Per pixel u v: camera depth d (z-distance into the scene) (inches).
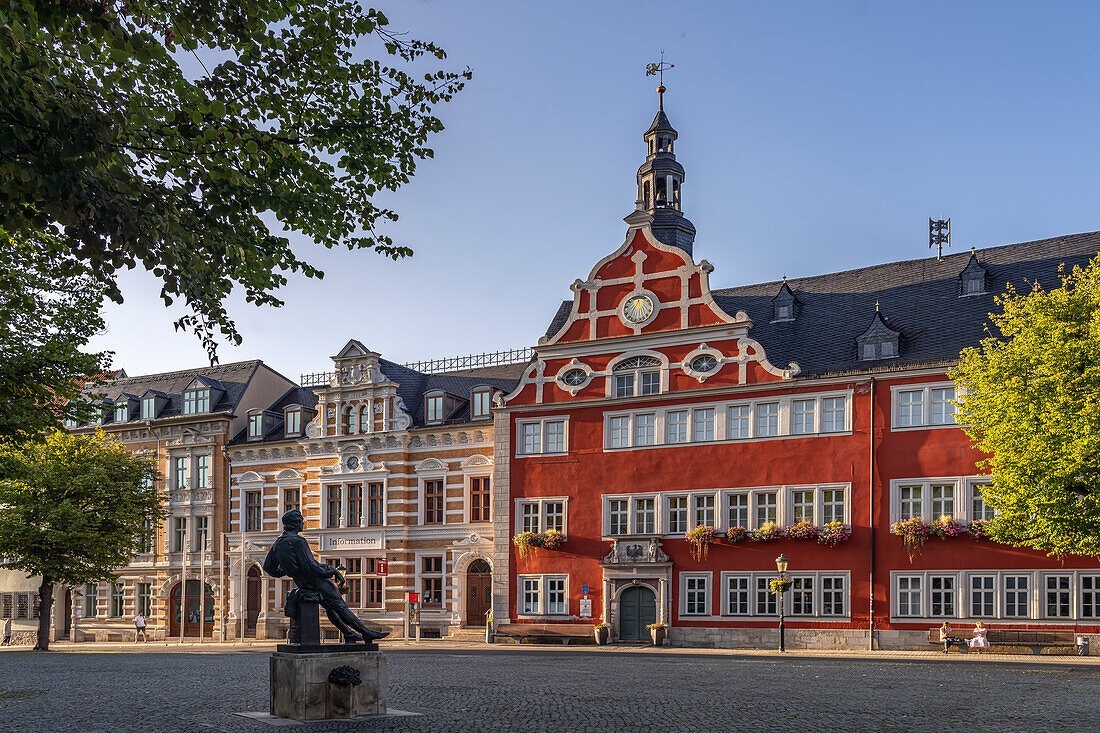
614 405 1979.6
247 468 2477.9
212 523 2485.2
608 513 1961.1
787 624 1784.0
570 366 2037.4
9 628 2664.9
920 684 996.6
